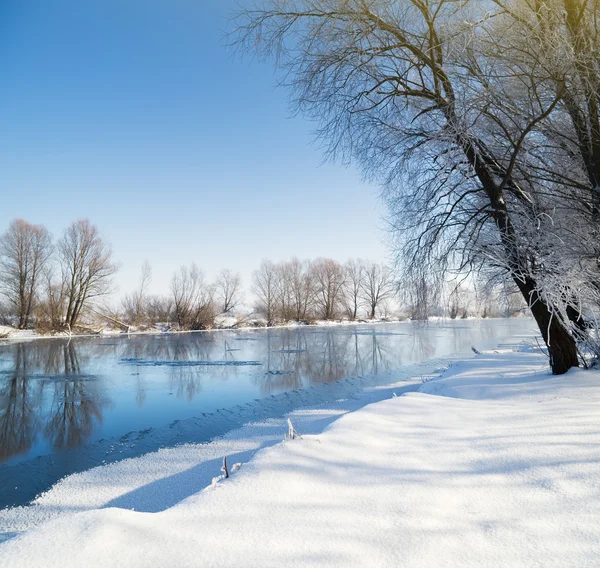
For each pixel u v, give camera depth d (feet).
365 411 16.38
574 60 18.10
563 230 21.79
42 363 59.77
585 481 8.79
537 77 19.49
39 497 15.01
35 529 6.73
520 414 15.14
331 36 23.11
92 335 130.00
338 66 24.11
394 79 24.44
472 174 23.90
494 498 8.41
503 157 24.23
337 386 37.27
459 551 6.48
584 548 6.41
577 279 20.61
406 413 16.20
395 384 36.60
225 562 6.03
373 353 65.72
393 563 6.13
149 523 7.07
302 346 81.15
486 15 19.01
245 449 19.20
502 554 6.36
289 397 32.83
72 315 135.44
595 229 21.35
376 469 10.16
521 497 8.37
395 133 25.89
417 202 27.37
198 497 8.46
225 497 8.36
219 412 28.53
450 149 22.36
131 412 29.66
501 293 26.32
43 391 38.14
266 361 58.59
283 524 7.29
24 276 130.21
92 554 5.99
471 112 21.77
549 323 21.72
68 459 19.66
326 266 214.69
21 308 129.29
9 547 6.16
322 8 23.35
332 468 10.11
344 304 218.18
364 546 6.61
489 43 20.45
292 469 9.78
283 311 185.16
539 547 6.52
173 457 18.76
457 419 15.11
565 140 23.27
